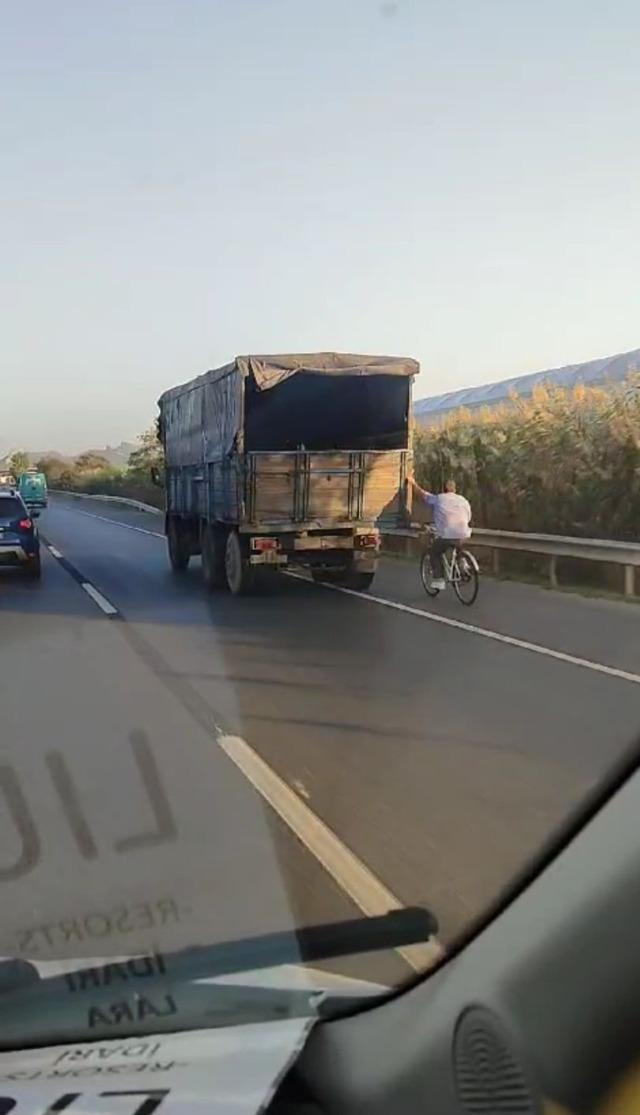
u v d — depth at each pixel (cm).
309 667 1094
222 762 737
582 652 1138
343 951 370
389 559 2420
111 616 1529
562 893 277
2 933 444
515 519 2255
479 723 833
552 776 668
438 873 504
